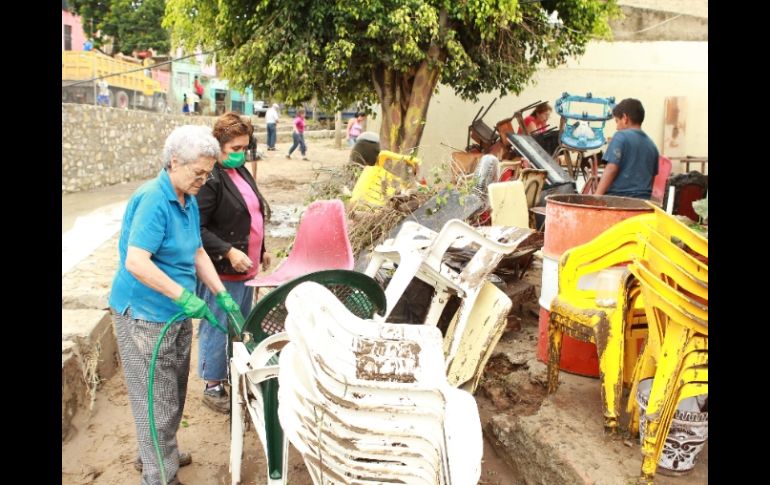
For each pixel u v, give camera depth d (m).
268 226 9.36
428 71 9.45
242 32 8.95
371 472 2.26
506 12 8.76
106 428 4.21
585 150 9.72
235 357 3.07
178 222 3.08
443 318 4.26
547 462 3.13
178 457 3.41
